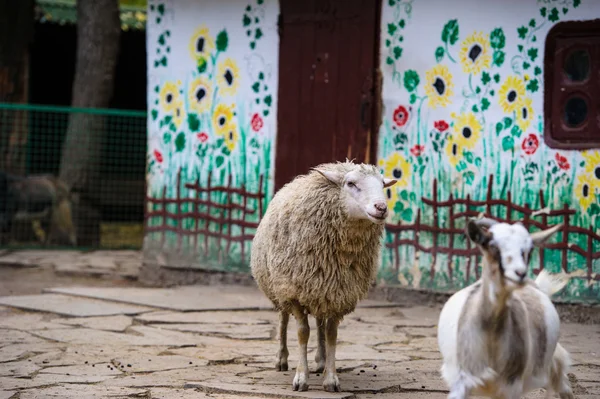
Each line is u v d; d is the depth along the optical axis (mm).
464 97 10227
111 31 16906
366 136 10734
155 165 12453
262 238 6750
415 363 7285
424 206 10453
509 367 4609
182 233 12195
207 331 8523
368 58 10719
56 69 22141
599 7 9516
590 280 9562
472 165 10180
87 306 9852
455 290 10242
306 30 11188
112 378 6586
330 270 6230
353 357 7473
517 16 9938
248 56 11648
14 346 7707
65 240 16516
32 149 19422
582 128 9680
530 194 9867
